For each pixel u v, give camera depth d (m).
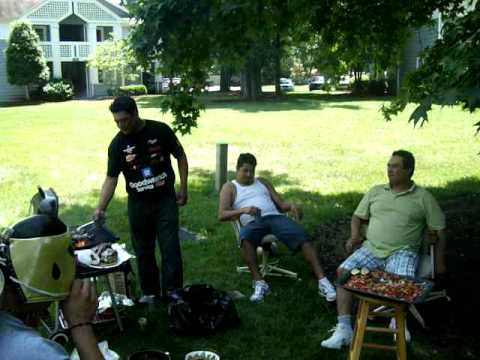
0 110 27.89
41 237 1.36
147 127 4.56
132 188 4.60
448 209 8.02
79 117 23.09
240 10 5.05
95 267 4.02
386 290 3.50
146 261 4.78
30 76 33.44
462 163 11.73
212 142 15.22
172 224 4.64
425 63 4.71
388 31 6.52
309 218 7.53
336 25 6.33
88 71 38.78
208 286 4.51
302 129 18.05
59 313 4.04
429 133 16.69
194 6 4.89
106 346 3.56
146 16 4.89
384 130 17.58
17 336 1.29
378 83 34.09
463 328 4.38
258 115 22.77
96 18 39.06
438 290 5.03
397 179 4.57
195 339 4.22
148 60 5.42
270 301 4.91
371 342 4.21
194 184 9.80
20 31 33.09
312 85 40.84
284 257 6.07
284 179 10.27
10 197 8.93
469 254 6.01
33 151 13.90
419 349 4.07
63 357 1.29
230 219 5.33
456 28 4.32
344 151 13.57
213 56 5.53
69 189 9.52
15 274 1.33
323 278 4.95
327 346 4.09
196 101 6.29
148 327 4.39
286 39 6.89
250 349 4.10
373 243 4.62
